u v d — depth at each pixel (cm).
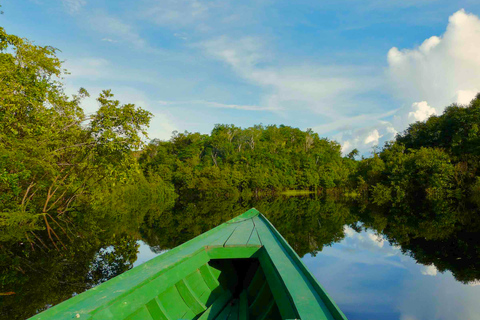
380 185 3234
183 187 4975
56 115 1284
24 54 1130
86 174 1697
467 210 1872
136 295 256
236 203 3366
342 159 7925
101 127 1381
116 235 1180
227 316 317
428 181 2748
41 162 1228
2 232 1176
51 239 1081
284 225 1406
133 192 3581
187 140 7169
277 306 273
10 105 1052
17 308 492
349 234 1146
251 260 437
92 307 218
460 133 3120
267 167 5706
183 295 324
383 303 493
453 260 748
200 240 442
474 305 479
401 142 4147
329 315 200
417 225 1334
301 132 8819
